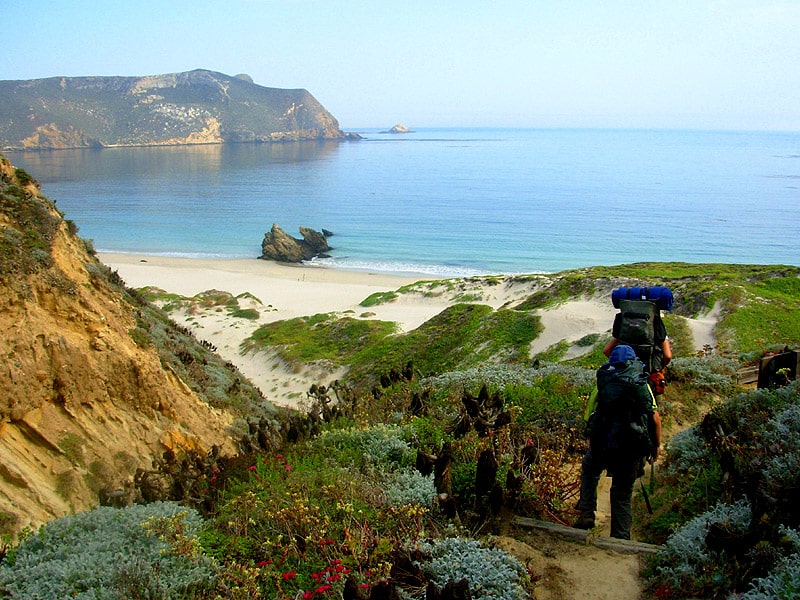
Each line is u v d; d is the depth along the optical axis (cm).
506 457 808
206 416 1888
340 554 619
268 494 751
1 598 569
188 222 11631
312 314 5669
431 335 4325
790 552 527
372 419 1141
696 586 540
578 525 669
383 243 9700
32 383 1498
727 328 3128
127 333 1817
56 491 1425
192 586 593
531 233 10325
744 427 795
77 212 12625
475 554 577
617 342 761
